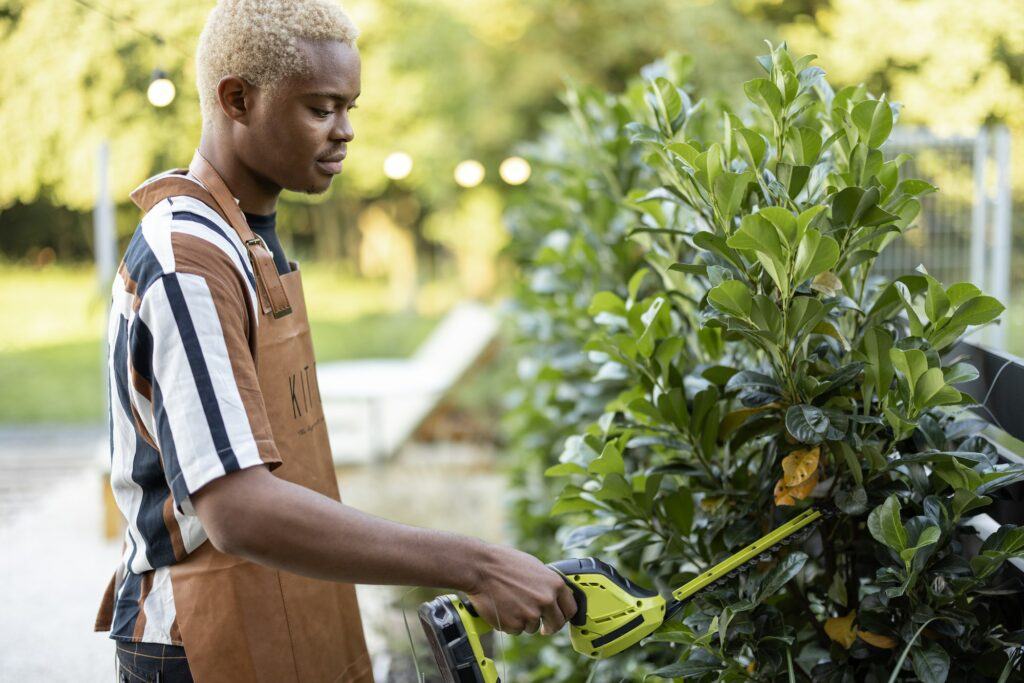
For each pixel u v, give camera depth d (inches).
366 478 210.4
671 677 51.4
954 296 49.6
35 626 119.2
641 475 61.1
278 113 47.7
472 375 252.2
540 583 45.3
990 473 48.4
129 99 210.2
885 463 49.4
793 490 51.2
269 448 43.3
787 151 56.1
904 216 54.4
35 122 211.5
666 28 386.6
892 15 327.9
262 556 41.7
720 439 58.5
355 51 48.9
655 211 68.1
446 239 537.6
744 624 51.5
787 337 51.1
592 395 94.1
